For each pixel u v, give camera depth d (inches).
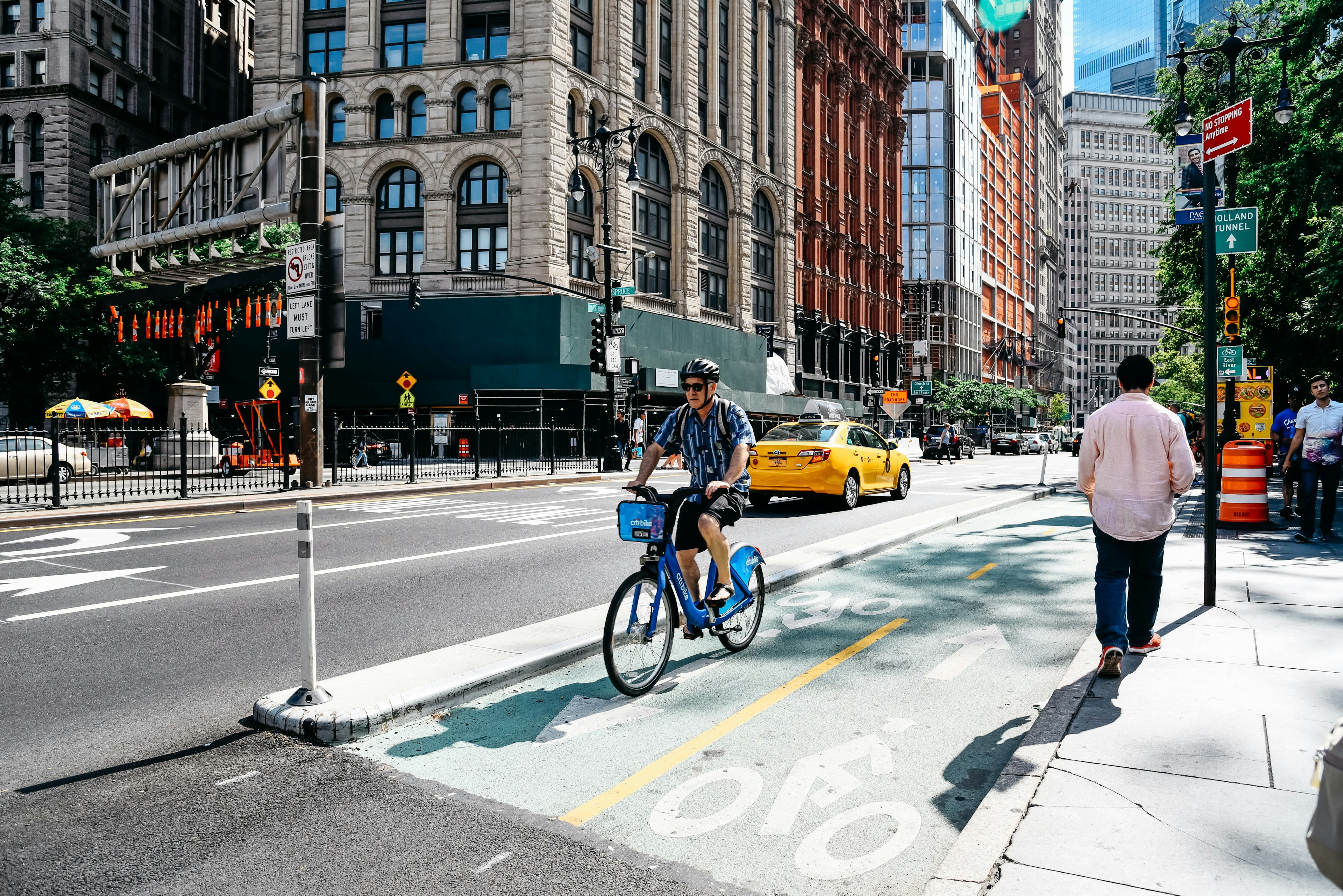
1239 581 302.2
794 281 2116.1
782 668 222.8
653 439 219.1
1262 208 793.6
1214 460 265.4
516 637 240.5
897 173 2876.5
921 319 3440.0
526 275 1412.4
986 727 178.4
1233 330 666.2
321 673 217.5
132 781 152.5
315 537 466.0
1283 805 130.6
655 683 207.6
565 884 118.3
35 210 1749.5
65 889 116.1
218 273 977.5
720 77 1834.4
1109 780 140.4
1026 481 933.8
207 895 115.2
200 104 2128.4
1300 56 679.1
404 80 1454.2
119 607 289.6
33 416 1288.1
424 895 115.4
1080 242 7204.7
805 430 634.2
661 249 1675.7
